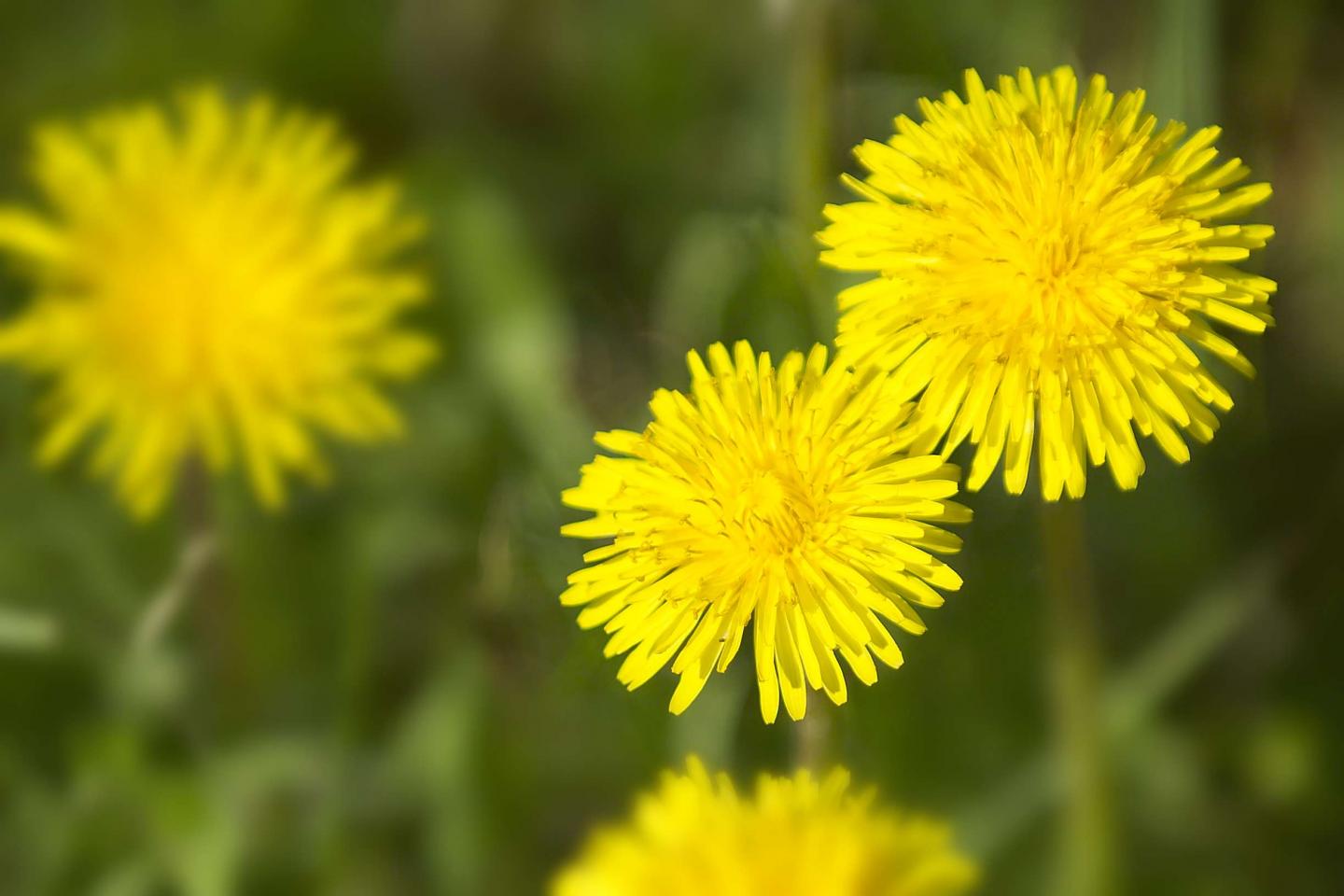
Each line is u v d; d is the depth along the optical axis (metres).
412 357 0.39
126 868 0.38
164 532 0.40
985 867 0.38
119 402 0.38
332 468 0.41
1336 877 0.39
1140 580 0.40
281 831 0.39
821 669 0.34
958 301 0.34
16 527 0.40
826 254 0.35
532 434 0.41
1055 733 0.38
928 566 0.34
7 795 0.40
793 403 0.35
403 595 0.41
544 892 0.39
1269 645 0.40
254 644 0.40
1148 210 0.34
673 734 0.39
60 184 0.39
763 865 0.34
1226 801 0.39
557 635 0.40
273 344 0.38
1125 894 0.38
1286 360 0.41
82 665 0.40
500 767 0.40
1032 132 0.35
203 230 0.38
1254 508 0.41
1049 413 0.34
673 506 0.35
